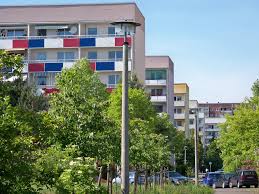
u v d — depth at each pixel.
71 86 16.98
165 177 46.19
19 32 71.50
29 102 43.97
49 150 11.39
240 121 43.41
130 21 14.60
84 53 69.94
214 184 57.09
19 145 8.95
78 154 13.63
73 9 70.75
